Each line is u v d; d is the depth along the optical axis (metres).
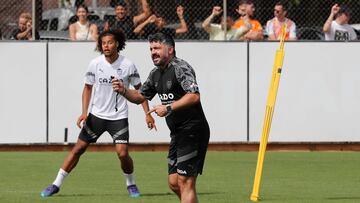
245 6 39.81
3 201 23.73
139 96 19.53
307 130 39.50
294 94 39.28
